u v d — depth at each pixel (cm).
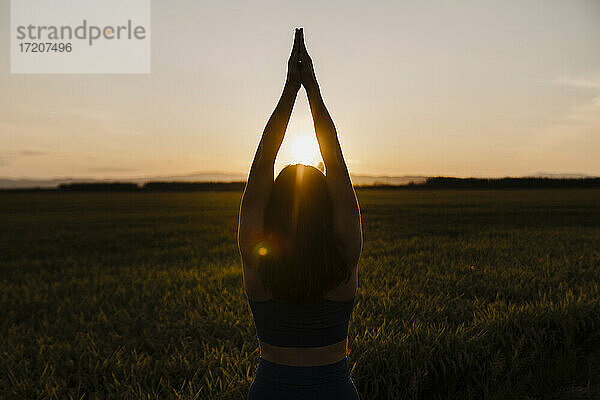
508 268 1126
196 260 1564
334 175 204
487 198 6353
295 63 215
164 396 446
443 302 772
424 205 4950
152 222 3559
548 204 4931
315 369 204
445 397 487
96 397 429
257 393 210
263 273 198
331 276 195
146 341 623
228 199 7400
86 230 2995
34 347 604
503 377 515
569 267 1115
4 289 1159
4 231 3002
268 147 205
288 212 195
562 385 530
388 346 503
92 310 865
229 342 582
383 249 1622
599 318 651
